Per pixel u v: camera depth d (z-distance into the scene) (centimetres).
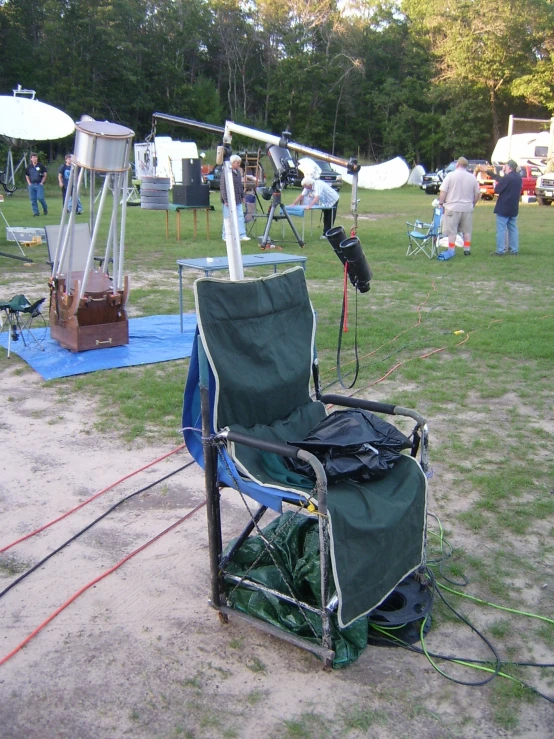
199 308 306
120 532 395
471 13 4331
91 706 269
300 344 355
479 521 403
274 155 747
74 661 294
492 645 305
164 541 386
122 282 753
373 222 2016
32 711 267
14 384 633
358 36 5384
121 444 509
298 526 346
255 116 5478
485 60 4391
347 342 772
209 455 304
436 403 597
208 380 306
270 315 340
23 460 479
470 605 332
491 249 1491
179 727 259
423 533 320
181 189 1491
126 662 294
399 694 276
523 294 1049
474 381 649
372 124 5425
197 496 437
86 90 4116
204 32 5297
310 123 5300
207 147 4722
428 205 2653
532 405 594
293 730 257
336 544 273
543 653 302
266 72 5494
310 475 308
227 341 318
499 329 828
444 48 4581
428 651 301
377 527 284
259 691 277
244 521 407
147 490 443
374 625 308
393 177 3116
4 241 1489
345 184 3666
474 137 4669
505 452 498
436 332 821
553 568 362
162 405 577
